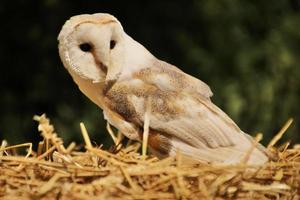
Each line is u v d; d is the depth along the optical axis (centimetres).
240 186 445
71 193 442
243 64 658
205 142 462
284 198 446
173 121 462
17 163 455
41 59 669
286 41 674
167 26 681
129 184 445
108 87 463
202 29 678
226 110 638
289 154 466
